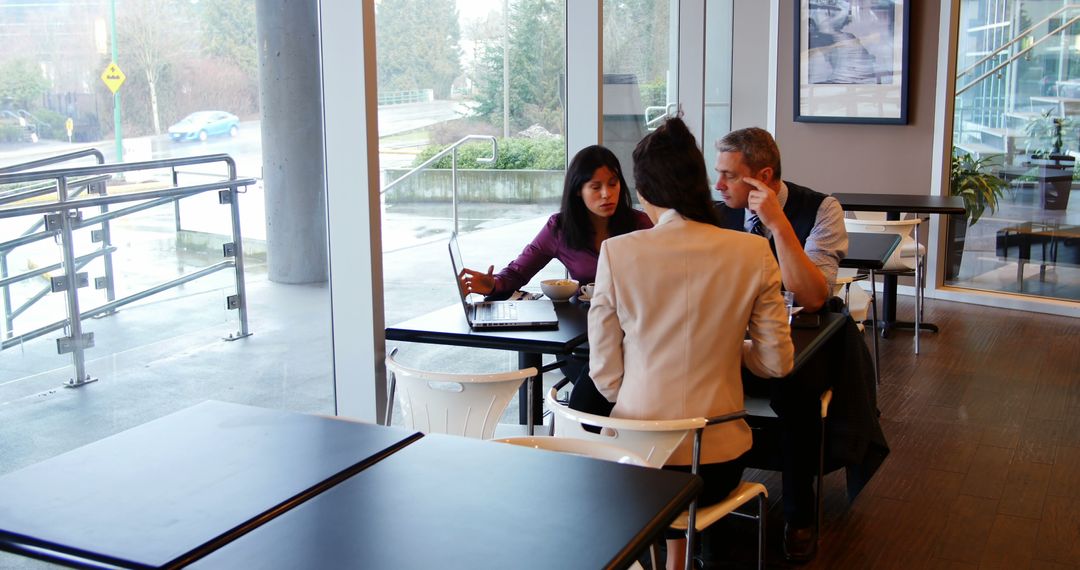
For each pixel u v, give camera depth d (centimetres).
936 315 688
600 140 500
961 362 570
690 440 244
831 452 324
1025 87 682
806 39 751
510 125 450
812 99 758
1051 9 661
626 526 157
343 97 327
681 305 242
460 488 173
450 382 266
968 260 733
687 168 242
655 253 244
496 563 143
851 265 453
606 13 551
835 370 319
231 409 220
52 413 256
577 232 358
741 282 240
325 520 160
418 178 390
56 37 250
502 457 189
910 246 625
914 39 710
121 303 275
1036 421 466
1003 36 684
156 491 173
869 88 731
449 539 152
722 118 767
